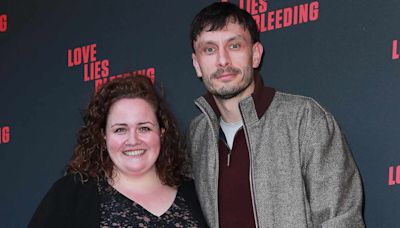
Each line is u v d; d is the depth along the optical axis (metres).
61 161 2.34
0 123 2.51
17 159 2.46
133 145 1.49
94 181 1.52
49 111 2.38
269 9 1.90
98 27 2.27
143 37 2.16
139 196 1.53
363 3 1.74
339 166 1.43
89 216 1.45
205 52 1.54
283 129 1.49
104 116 1.53
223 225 1.54
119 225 1.44
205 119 1.69
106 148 1.55
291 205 1.43
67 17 2.35
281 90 1.87
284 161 1.46
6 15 2.49
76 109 2.31
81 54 2.31
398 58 1.68
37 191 2.40
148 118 1.52
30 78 2.43
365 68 1.73
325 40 1.80
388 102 1.70
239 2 1.96
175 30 2.09
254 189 1.48
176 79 2.09
